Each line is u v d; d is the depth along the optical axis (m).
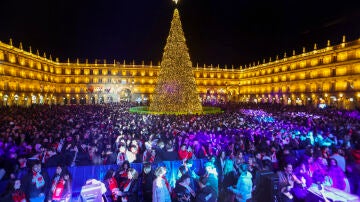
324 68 69.31
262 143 14.67
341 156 11.16
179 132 18.30
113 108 54.25
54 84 99.44
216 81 119.00
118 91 109.31
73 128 20.53
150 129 19.78
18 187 8.19
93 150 12.62
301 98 77.44
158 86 38.94
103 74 108.69
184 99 37.62
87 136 15.78
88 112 41.03
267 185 9.01
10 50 68.25
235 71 119.88
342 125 21.98
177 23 38.94
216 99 117.69
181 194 8.63
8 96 66.81
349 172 11.03
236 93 120.06
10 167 10.91
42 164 11.69
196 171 11.45
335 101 63.41
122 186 9.29
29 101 77.19
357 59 58.69
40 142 14.63
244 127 21.11
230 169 10.08
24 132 18.02
